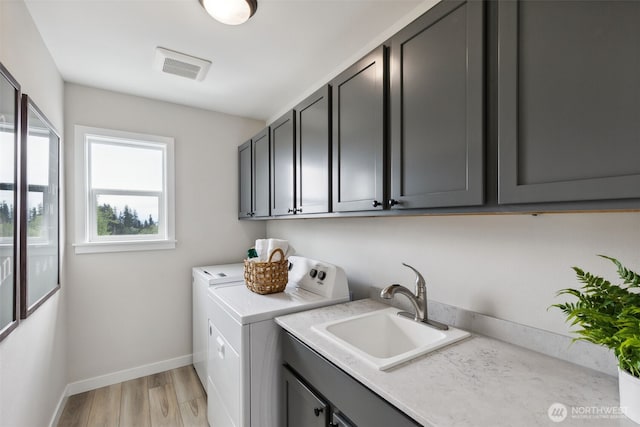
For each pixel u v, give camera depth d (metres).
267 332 1.47
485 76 0.90
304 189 1.80
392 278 1.73
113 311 2.44
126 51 1.85
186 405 2.15
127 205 2.57
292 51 1.87
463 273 1.36
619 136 0.63
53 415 1.87
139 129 2.55
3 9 1.18
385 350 1.48
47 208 1.70
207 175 2.88
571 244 1.02
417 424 0.76
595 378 0.91
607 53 0.65
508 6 0.82
